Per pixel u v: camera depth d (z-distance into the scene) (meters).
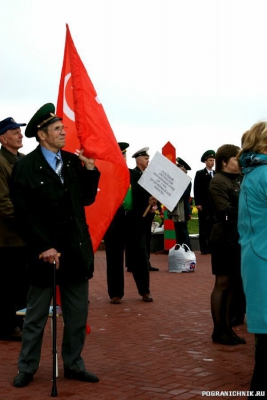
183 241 14.73
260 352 4.43
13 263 7.04
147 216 9.53
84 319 5.53
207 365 6.00
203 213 16.56
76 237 5.36
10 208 6.89
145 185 8.45
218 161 6.80
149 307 9.13
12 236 7.00
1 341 7.07
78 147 6.71
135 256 9.53
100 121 5.78
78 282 5.48
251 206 4.44
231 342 6.80
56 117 5.42
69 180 5.40
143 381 5.50
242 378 5.57
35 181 5.29
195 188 16.53
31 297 5.48
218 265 6.84
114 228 9.38
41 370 5.90
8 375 5.73
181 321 8.11
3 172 6.89
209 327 7.73
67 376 5.61
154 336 7.26
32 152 5.42
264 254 4.36
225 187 6.69
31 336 5.46
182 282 11.66
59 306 6.13
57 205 5.30
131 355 6.40
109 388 5.31
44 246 5.23
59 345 6.84
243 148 4.61
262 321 4.33
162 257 16.17
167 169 8.44
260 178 4.39
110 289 9.46
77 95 5.75
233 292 6.87
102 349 6.66
